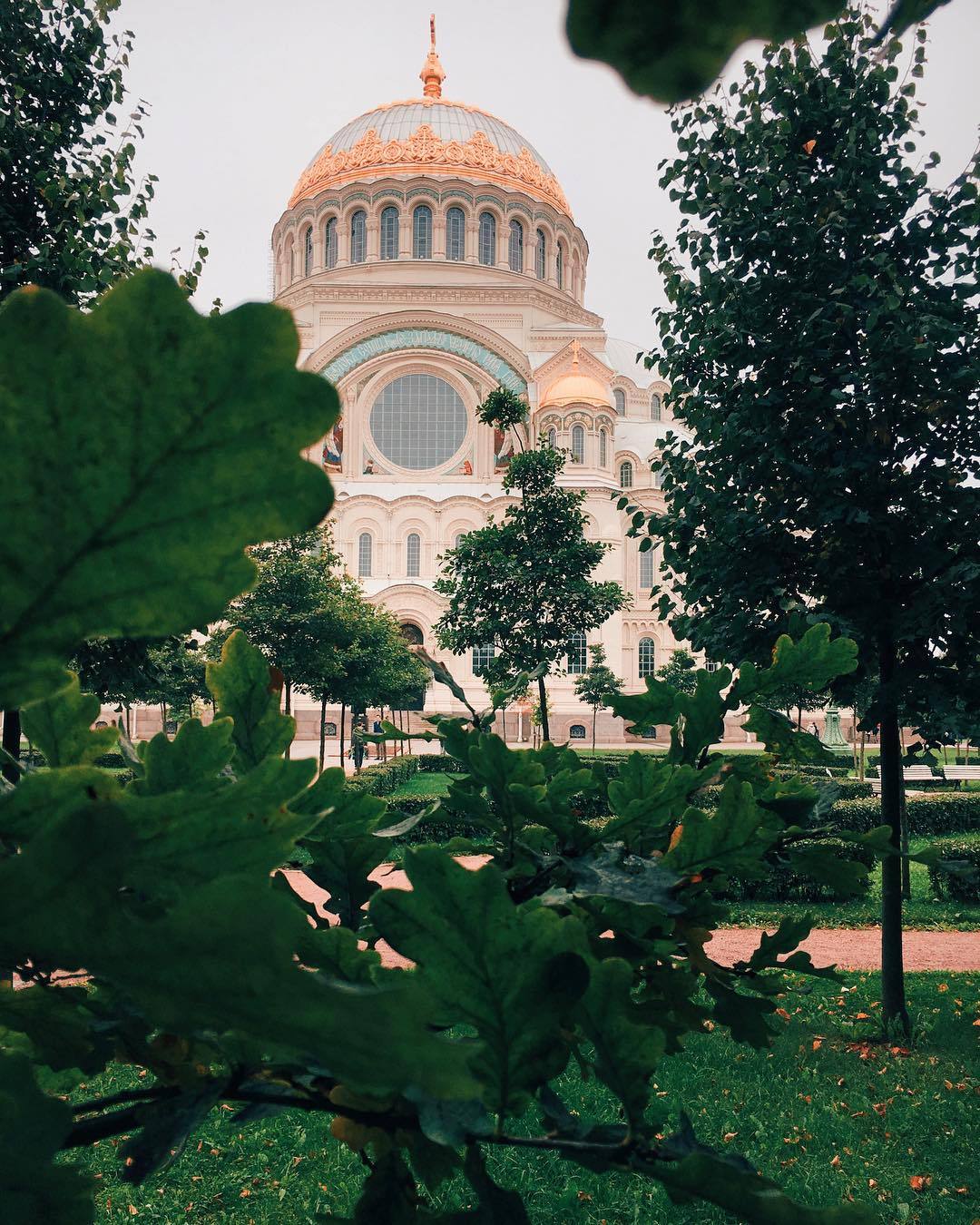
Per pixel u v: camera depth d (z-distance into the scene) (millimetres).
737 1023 1287
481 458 63500
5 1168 555
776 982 1308
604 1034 765
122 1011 1011
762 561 8320
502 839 1381
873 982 10141
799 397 8242
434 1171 1004
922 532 7715
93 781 579
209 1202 5324
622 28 400
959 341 7938
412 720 54406
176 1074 1038
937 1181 5637
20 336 435
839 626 7340
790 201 8312
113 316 439
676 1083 7152
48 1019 903
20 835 588
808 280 8070
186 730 905
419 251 67375
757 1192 676
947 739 7512
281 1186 5504
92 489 460
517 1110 803
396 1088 480
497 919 722
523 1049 766
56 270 8180
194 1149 5879
